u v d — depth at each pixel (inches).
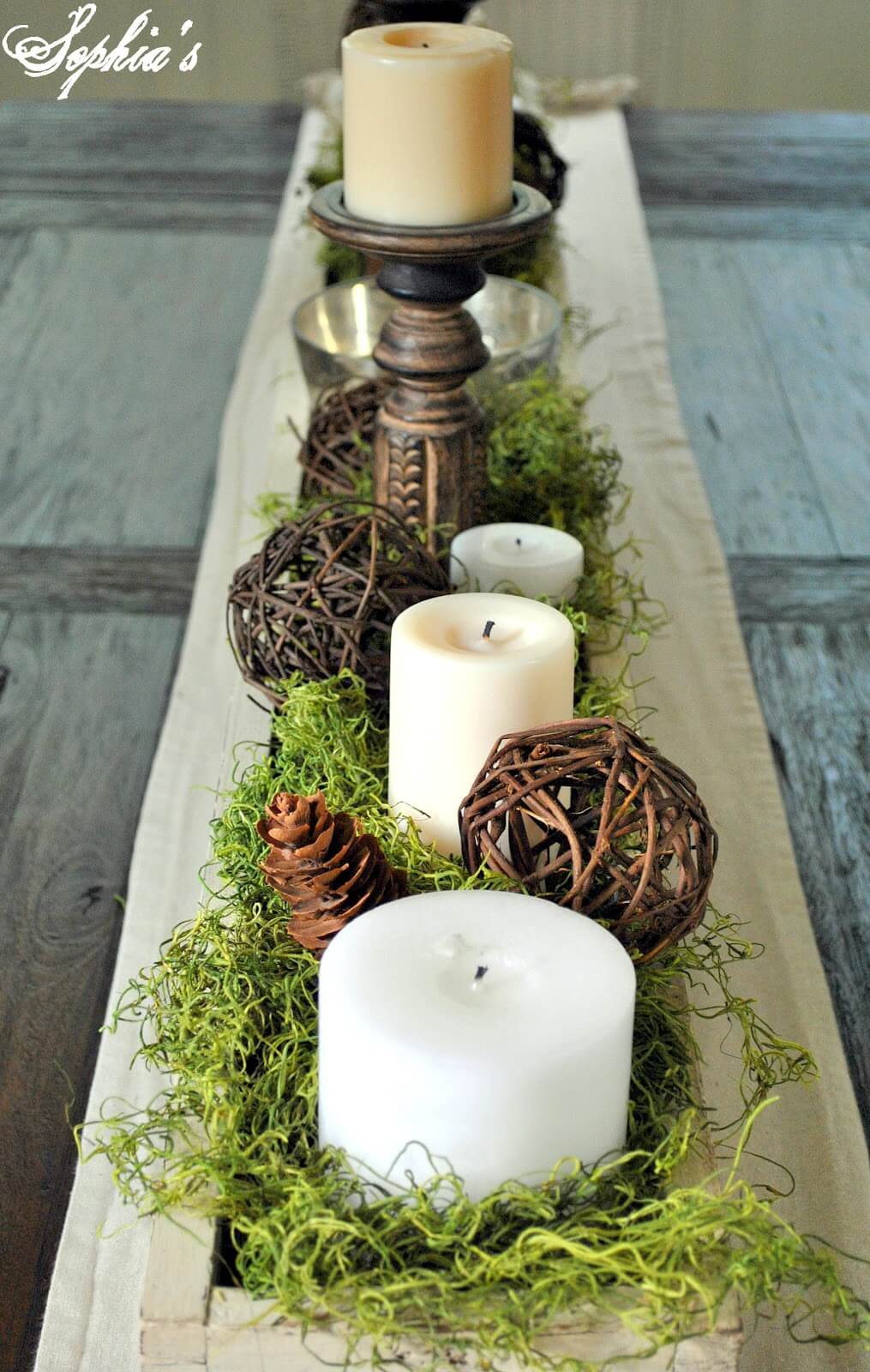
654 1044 23.9
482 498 39.2
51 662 51.2
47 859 43.0
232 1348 20.4
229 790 33.0
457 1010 20.1
